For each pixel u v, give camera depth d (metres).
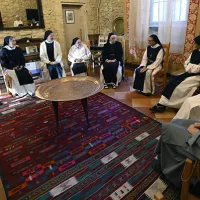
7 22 4.03
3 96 3.35
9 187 1.51
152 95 3.12
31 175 1.62
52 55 3.66
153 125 2.27
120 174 1.59
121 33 4.82
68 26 5.18
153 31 3.79
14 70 3.18
